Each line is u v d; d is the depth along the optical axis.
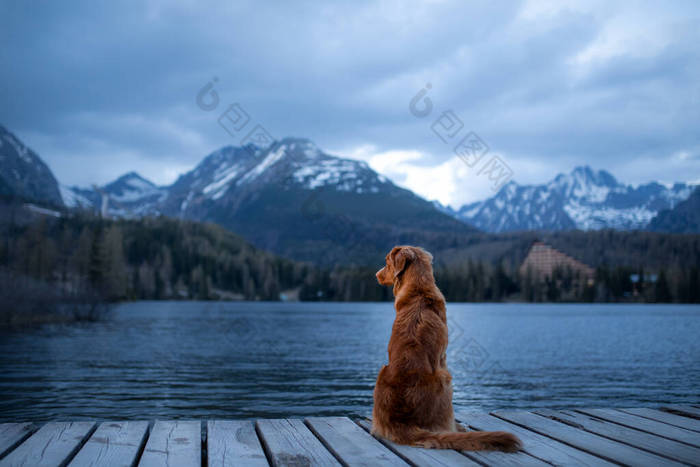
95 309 62.94
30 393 16.22
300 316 88.44
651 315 91.31
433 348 4.11
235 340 39.94
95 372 21.27
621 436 4.31
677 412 5.30
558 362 25.47
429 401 4.03
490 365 24.11
